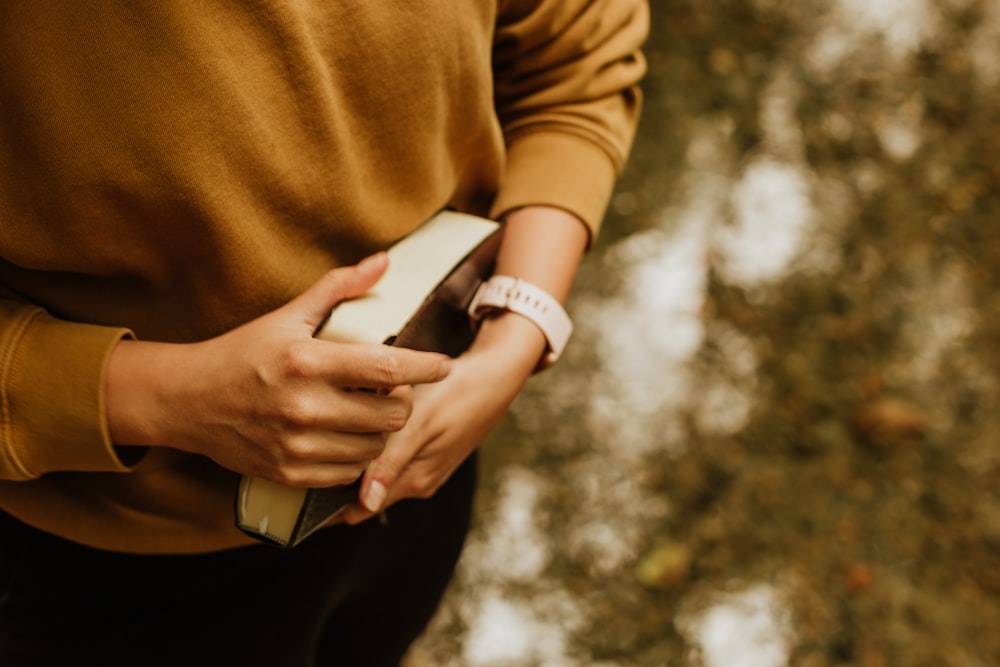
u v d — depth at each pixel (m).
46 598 0.81
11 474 0.65
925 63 2.37
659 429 1.83
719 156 2.21
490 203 0.91
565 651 1.61
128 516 0.74
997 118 2.29
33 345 0.62
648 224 2.09
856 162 2.20
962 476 1.78
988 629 1.63
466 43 0.68
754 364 1.91
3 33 0.53
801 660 1.60
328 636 1.05
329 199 0.66
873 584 1.67
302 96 0.60
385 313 0.68
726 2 2.46
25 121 0.55
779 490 1.77
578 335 1.93
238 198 0.61
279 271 0.67
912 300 2.00
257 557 0.82
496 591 1.66
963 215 2.12
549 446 1.81
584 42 0.83
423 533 0.98
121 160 0.57
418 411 0.73
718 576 1.68
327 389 0.60
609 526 1.73
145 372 0.62
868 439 1.82
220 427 0.62
